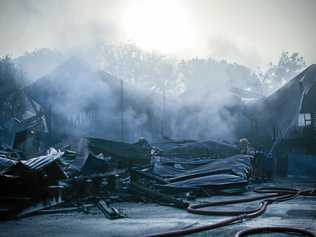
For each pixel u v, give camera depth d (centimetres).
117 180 1423
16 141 2620
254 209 1018
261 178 2216
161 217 952
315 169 2820
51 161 1160
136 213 1032
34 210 1016
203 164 2045
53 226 826
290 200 1334
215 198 1403
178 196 1436
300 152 3338
